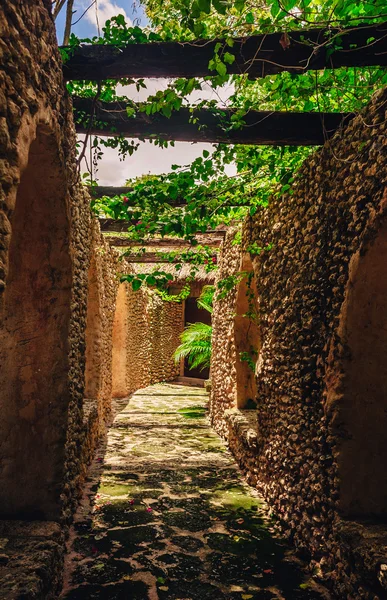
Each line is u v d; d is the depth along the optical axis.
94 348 6.76
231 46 2.77
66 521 3.66
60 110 2.65
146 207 4.30
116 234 8.33
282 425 4.20
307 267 3.70
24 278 3.10
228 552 3.62
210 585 3.14
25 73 1.92
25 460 3.26
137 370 12.72
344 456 3.05
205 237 8.44
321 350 3.42
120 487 5.04
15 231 2.97
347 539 2.82
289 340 4.05
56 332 3.21
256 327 6.76
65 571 3.25
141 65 2.95
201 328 11.68
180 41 2.93
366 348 2.98
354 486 3.04
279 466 4.24
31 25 2.02
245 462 5.51
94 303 6.66
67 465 3.64
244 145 3.95
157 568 3.34
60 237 3.02
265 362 4.77
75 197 3.79
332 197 3.27
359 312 2.92
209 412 9.82
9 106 1.72
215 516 4.33
